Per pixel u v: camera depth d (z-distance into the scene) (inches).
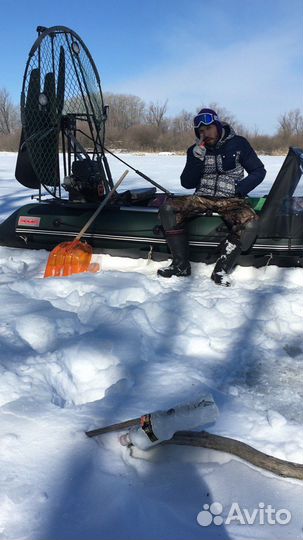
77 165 188.2
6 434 77.4
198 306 133.9
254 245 164.6
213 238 168.1
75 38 182.9
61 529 62.9
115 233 178.9
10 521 63.4
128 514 65.8
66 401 93.8
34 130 180.1
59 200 190.7
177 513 66.9
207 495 70.3
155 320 127.1
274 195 159.8
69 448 76.1
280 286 155.6
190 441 77.4
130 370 100.8
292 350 118.3
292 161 156.1
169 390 94.2
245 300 141.3
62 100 187.5
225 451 76.9
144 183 454.6
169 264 175.6
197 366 107.0
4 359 99.7
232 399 94.2
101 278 156.3
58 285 149.0
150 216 177.3
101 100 202.8
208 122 157.6
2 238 195.5
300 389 101.0
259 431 83.6
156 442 74.4
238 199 158.6
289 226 163.0
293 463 74.3
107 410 86.6
